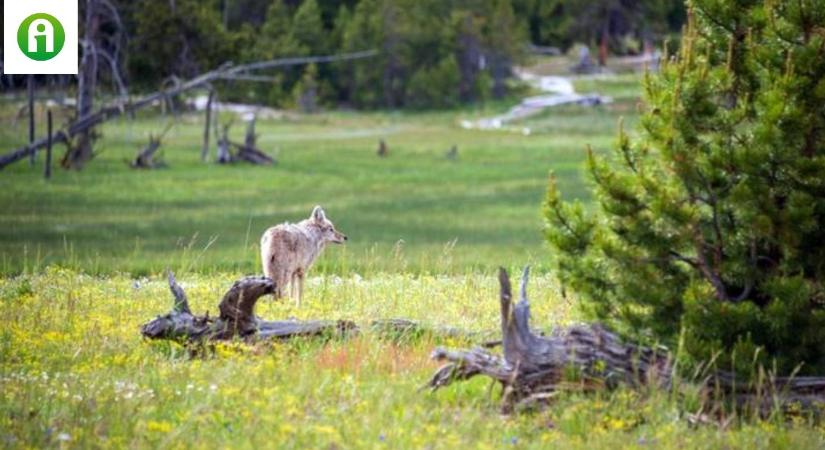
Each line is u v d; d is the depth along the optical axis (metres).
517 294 57.88
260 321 45.47
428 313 52.19
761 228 39.88
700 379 39.41
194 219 172.12
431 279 64.62
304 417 35.88
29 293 56.44
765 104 40.34
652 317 40.94
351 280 64.94
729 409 39.12
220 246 131.62
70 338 46.09
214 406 37.00
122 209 185.25
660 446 35.12
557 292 58.34
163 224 163.38
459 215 187.25
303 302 55.62
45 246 131.88
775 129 39.97
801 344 40.00
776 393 38.88
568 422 36.75
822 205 40.31
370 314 50.03
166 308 53.03
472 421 36.16
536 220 179.62
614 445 35.03
